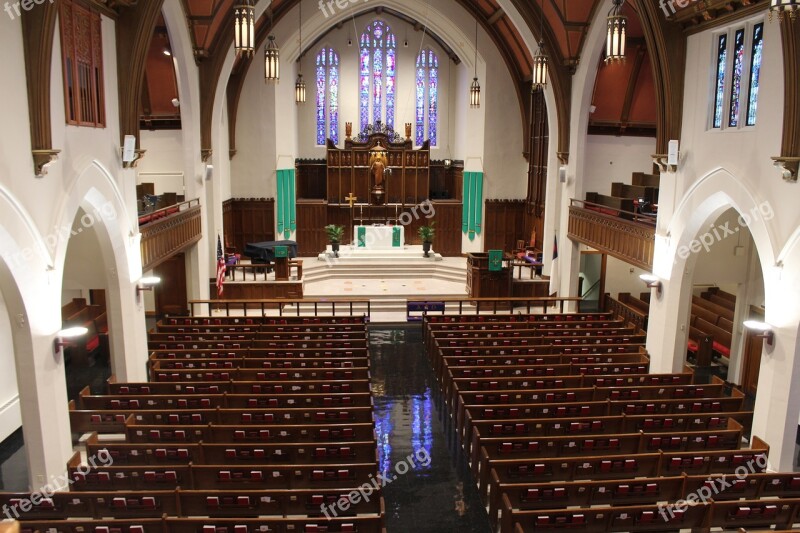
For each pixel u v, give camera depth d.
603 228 18.89
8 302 9.64
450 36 27.92
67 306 18.33
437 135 32.44
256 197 28.39
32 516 8.53
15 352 10.01
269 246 24.44
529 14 20.31
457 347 15.55
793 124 10.51
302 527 8.05
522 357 14.95
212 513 8.80
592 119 22.98
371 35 31.08
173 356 14.97
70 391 15.48
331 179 30.88
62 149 10.80
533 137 27.98
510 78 28.28
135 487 9.47
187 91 19.39
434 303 20.62
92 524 7.80
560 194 23.20
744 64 12.41
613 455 10.17
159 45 21.44
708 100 13.55
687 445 10.97
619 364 14.58
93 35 12.18
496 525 9.45
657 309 15.48
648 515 8.60
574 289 22.16
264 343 15.84
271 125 27.75
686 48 14.34
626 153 23.53
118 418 11.59
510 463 9.80
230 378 13.62
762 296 15.79
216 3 18.44
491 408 11.89
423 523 9.84
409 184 31.42
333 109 31.77
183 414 11.48
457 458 12.03
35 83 9.59
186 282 21.41
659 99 14.82
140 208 19.16
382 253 28.55
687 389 13.12
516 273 25.27
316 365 14.50
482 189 29.39
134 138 13.62
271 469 9.56
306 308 22.94
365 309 23.08
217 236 22.64
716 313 19.03
